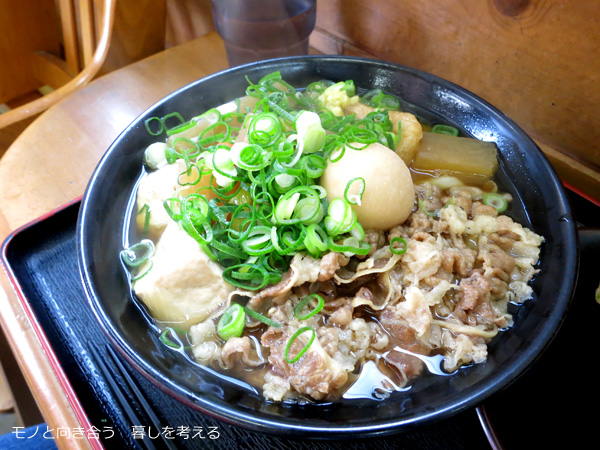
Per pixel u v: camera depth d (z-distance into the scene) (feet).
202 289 0.67
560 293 0.56
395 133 0.82
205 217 0.67
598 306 0.68
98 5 1.27
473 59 0.95
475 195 0.78
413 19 0.99
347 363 0.60
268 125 0.71
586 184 0.89
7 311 0.72
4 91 1.47
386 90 0.90
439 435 0.60
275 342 0.62
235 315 0.63
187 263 0.66
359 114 0.84
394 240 0.69
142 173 0.79
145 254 0.72
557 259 0.61
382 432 0.48
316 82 0.91
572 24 0.78
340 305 0.65
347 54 1.16
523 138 0.75
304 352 0.59
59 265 0.76
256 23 0.95
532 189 0.72
